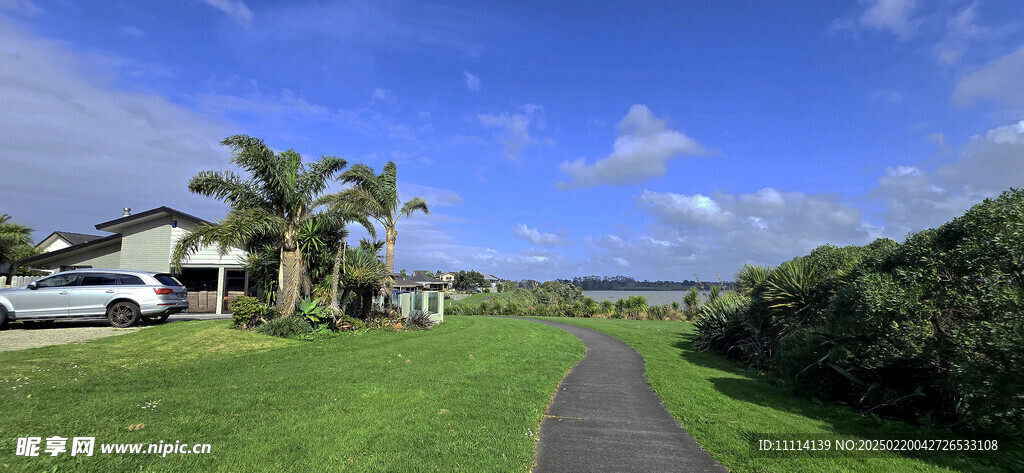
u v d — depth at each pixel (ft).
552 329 70.18
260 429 17.79
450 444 16.96
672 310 106.42
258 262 58.85
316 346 40.88
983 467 17.02
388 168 77.71
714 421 22.09
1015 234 20.66
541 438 18.93
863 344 25.09
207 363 31.24
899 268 25.53
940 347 22.07
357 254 60.44
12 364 27.61
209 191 47.93
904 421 23.45
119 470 13.75
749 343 42.22
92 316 46.78
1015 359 18.03
